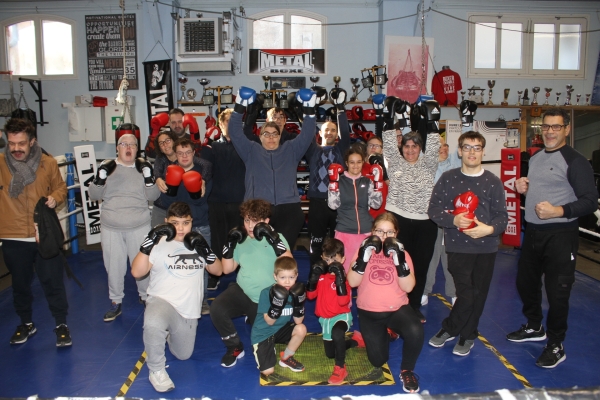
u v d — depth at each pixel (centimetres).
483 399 106
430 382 269
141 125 723
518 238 560
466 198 275
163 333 253
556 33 741
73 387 264
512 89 749
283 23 722
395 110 356
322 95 394
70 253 563
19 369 285
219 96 649
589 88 753
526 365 290
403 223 336
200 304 280
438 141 341
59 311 321
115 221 350
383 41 699
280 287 256
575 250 283
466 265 289
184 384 267
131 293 425
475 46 738
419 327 257
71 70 737
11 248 308
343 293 264
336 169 334
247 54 724
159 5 689
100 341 325
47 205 304
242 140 352
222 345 320
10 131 294
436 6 726
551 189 283
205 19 667
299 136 358
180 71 691
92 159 561
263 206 289
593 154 719
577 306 396
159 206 380
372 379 272
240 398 252
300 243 626
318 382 269
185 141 353
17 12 725
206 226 378
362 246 263
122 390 261
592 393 107
